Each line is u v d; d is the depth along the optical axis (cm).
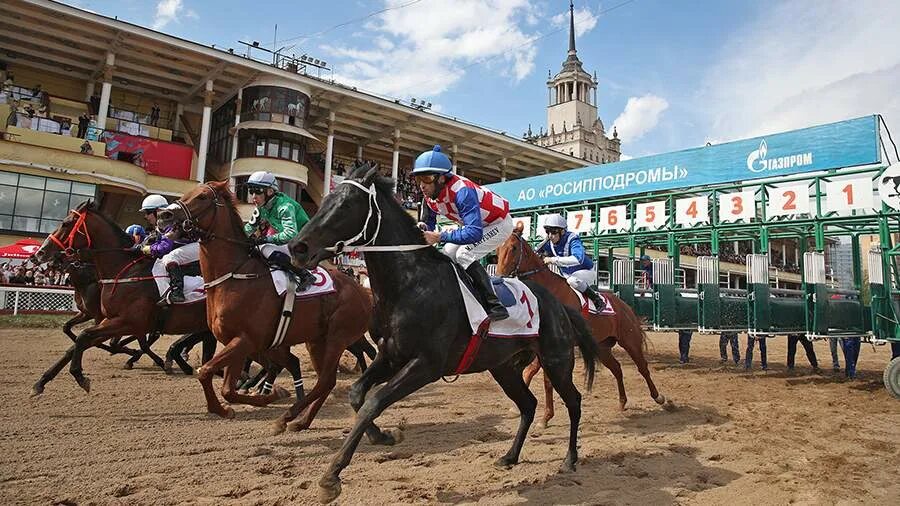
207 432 463
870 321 947
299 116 2439
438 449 438
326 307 502
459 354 348
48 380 543
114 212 2233
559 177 1373
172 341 1124
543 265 604
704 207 1063
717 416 592
